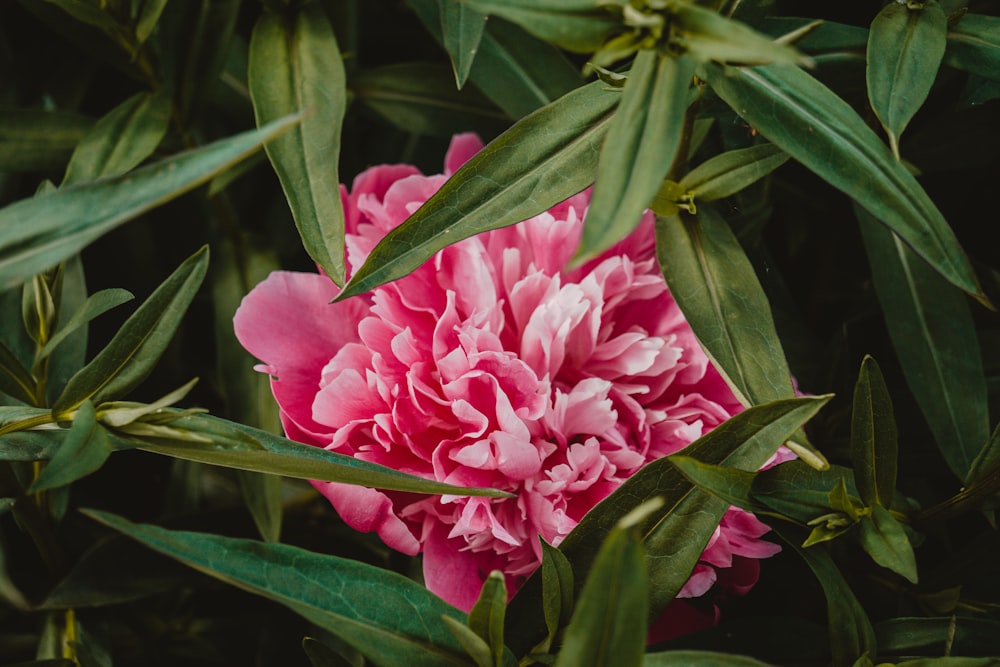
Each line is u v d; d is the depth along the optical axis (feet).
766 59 1.18
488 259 1.50
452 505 1.48
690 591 1.45
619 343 1.52
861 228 1.69
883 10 1.45
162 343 1.36
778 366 1.42
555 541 1.47
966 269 1.32
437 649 1.32
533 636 1.38
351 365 1.48
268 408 1.70
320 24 1.57
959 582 1.53
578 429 1.52
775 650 1.43
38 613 1.67
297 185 1.47
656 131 1.16
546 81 1.71
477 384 1.47
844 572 1.56
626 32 1.16
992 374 1.72
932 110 1.72
